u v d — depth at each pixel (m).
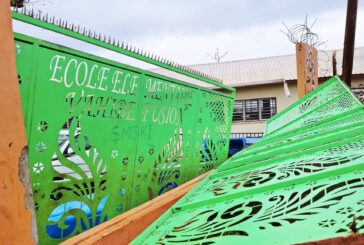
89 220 2.89
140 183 3.52
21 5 2.38
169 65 3.98
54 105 2.56
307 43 9.31
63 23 2.65
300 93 8.75
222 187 2.68
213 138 5.19
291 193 1.95
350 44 9.70
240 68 21.52
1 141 1.55
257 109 18.48
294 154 3.01
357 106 4.35
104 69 3.01
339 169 2.03
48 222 2.52
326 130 3.79
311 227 1.41
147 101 3.63
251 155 3.82
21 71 2.33
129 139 3.36
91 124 2.91
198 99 4.76
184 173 4.39
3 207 1.53
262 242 1.42
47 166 2.53
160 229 2.03
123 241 2.60
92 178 2.91
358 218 1.34
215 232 1.73
